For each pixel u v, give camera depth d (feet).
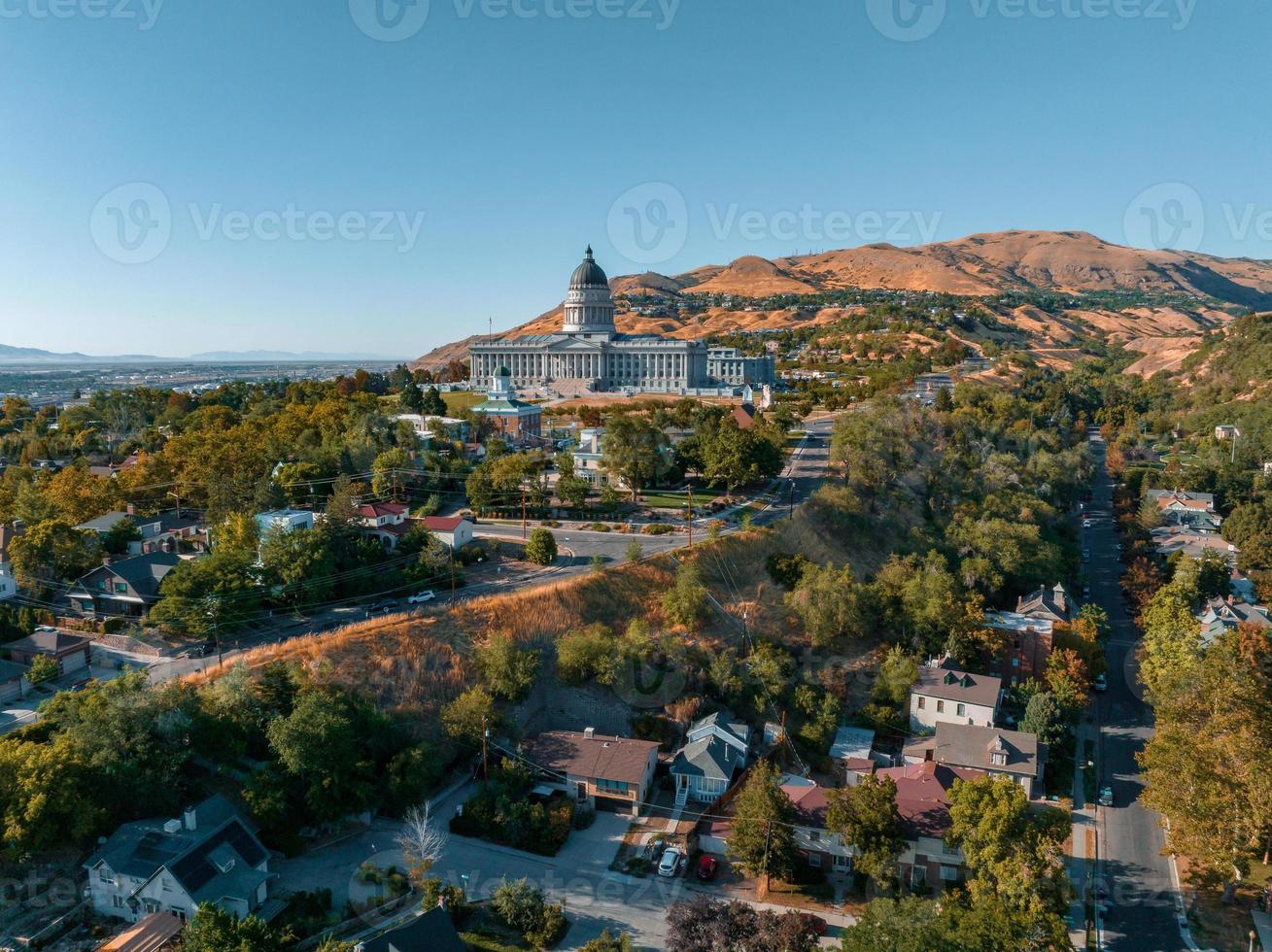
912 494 481.46
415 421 623.36
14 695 277.23
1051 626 364.79
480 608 321.11
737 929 195.42
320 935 195.31
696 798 269.44
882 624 367.86
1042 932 198.59
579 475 531.09
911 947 176.24
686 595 346.33
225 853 208.64
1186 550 505.66
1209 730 255.50
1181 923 224.53
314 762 234.58
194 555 399.24
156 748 233.14
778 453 522.88
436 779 265.34
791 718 314.76
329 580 336.70
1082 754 310.24
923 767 267.39
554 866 235.61
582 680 313.12
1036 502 501.56
